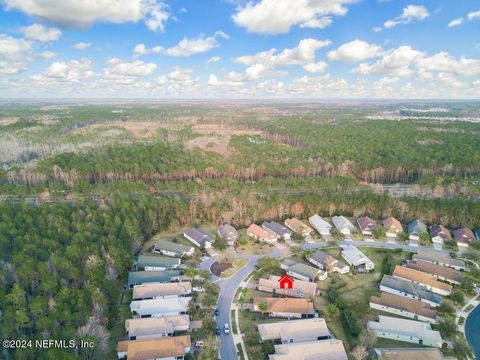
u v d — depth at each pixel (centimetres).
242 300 9650
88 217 12800
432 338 8075
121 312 9156
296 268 11094
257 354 7675
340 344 7706
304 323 8456
